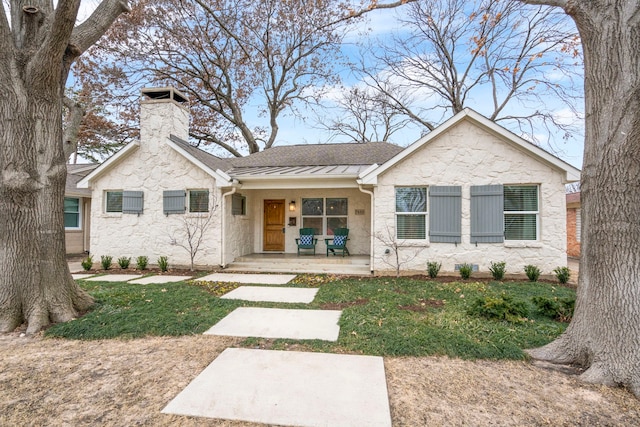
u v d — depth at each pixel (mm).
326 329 4449
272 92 21016
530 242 7918
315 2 16344
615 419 2479
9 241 4566
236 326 4594
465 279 7805
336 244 10656
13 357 3598
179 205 9539
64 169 5031
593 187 3266
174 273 8930
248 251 11320
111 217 9883
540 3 3701
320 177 9016
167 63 17234
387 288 6828
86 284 7363
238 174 9828
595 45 3213
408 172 8453
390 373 3217
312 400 2703
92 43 5301
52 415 2520
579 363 3328
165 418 2479
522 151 7934
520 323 4457
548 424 2418
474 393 2848
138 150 9844
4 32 4395
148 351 3764
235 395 2779
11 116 4543
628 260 3045
